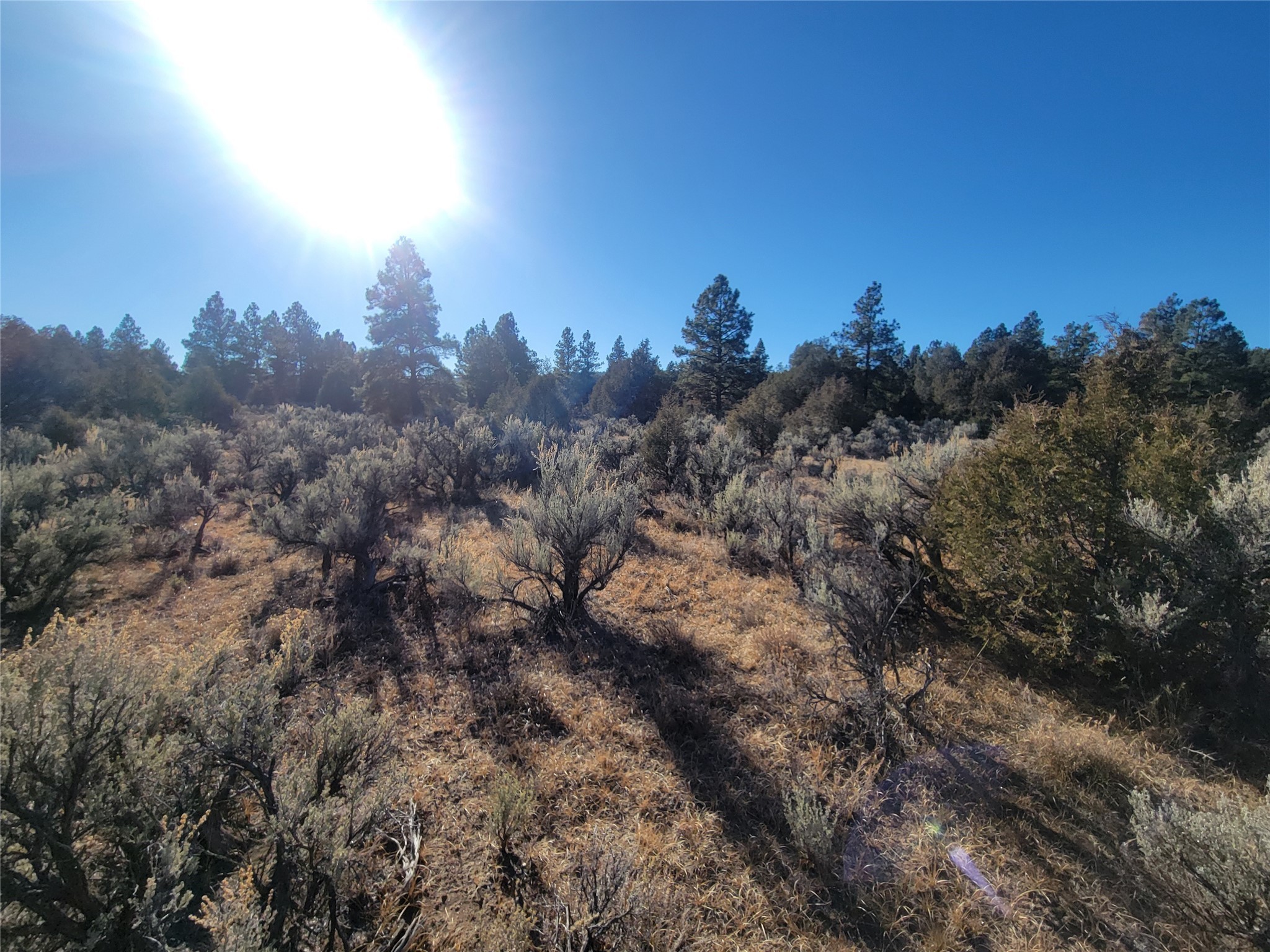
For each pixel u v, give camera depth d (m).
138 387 26.73
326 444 14.41
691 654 5.03
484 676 4.63
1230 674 3.81
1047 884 2.62
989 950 2.31
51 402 23.72
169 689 2.51
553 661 4.89
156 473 11.54
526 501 6.26
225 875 2.37
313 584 6.71
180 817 2.19
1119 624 4.09
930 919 2.45
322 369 57.41
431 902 2.49
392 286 36.72
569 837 2.95
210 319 56.06
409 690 4.39
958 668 4.75
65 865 1.89
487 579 6.04
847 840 2.89
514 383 26.53
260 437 16.02
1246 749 3.51
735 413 25.59
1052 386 38.28
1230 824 2.11
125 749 2.19
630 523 6.14
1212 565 3.75
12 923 1.75
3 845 1.81
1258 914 1.95
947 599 5.82
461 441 13.01
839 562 5.83
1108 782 3.26
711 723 3.96
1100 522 4.46
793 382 41.94
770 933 2.45
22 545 5.23
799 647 5.12
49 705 1.96
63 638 2.17
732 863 2.82
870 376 45.84
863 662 4.04
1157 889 2.43
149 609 6.00
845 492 7.00
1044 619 4.64
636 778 3.41
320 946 2.07
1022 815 3.08
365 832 2.44
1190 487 4.14
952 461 6.79
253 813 2.82
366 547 6.80
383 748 2.94
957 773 3.41
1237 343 37.09
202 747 2.34
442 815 3.06
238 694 2.52
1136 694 4.13
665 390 42.66
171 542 8.16
